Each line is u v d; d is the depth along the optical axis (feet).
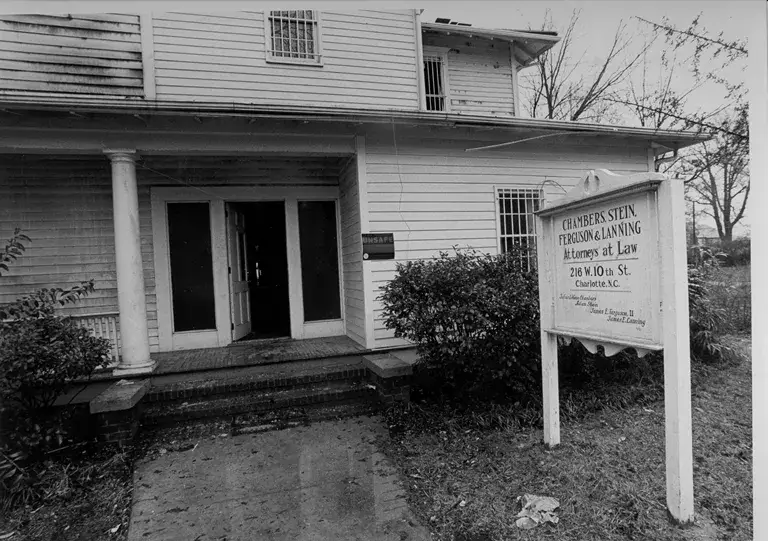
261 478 11.91
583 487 10.27
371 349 20.51
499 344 14.82
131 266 17.54
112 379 16.92
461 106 30.27
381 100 23.35
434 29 27.91
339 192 25.05
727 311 24.38
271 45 21.68
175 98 20.10
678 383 8.65
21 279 20.61
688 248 24.14
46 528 9.98
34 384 13.07
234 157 22.85
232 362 18.88
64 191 21.11
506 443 13.03
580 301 11.24
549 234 12.39
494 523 9.30
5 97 15.01
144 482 11.87
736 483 10.36
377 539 9.14
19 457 11.62
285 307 27.94
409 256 21.57
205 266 23.07
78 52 19.03
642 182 8.97
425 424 14.74
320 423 15.58
